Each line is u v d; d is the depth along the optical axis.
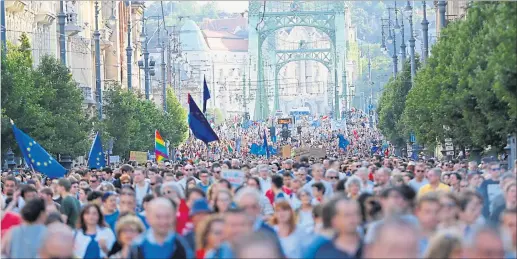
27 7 139.25
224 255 23.69
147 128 152.62
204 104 84.31
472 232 20.55
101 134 118.50
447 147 98.19
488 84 68.56
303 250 25.41
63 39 110.44
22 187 42.34
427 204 27.45
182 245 26.44
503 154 85.44
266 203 39.94
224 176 46.88
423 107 104.19
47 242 23.08
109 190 44.31
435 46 105.75
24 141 50.47
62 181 44.47
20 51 106.75
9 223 36.19
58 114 105.31
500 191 39.62
